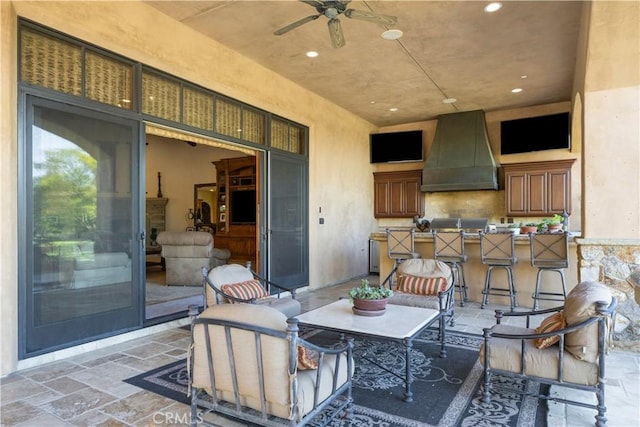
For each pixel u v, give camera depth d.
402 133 8.96
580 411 2.49
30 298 3.25
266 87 5.79
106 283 3.81
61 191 3.47
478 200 8.52
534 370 2.45
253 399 1.95
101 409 2.55
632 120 3.71
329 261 7.43
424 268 4.44
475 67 5.79
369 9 4.16
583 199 3.96
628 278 3.69
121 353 3.60
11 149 3.09
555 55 5.35
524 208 7.68
